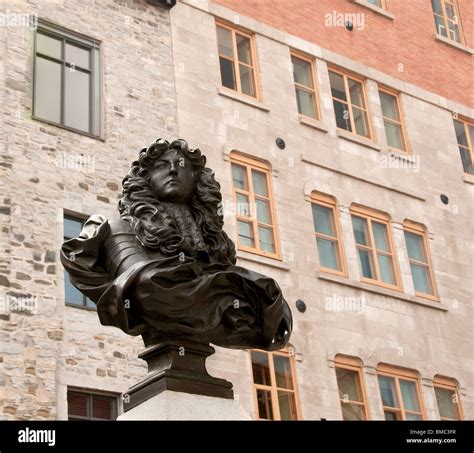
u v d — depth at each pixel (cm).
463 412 2214
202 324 651
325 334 2027
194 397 639
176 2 2153
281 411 1880
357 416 2008
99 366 1653
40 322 1623
